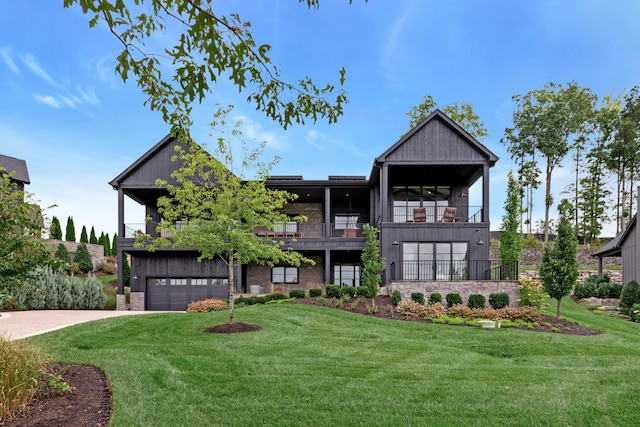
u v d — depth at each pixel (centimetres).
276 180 2138
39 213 664
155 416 494
